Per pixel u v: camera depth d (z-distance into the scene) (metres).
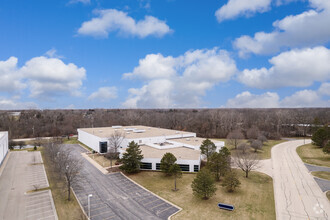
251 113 175.00
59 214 32.22
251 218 31.62
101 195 39.12
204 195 36.78
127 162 50.09
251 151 78.38
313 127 117.31
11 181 46.31
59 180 46.72
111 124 141.88
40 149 81.19
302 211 34.06
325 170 56.00
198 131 122.94
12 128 114.81
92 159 63.75
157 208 34.34
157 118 148.88
